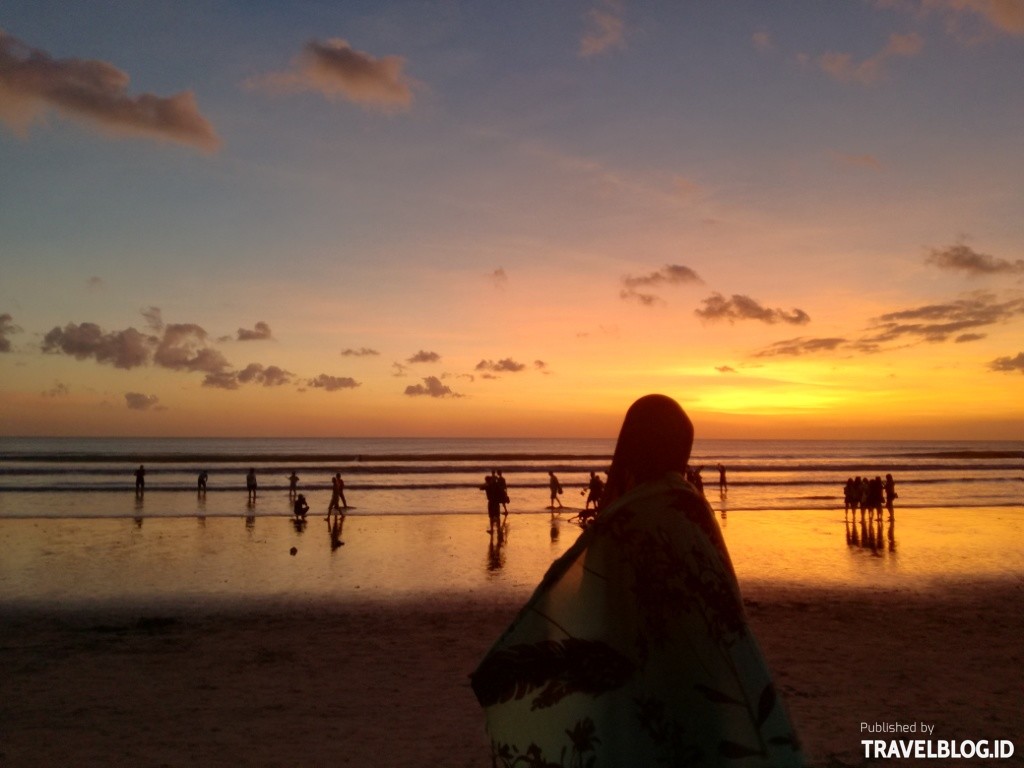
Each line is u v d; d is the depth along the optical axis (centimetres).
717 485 4678
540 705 185
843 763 649
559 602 188
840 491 4228
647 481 191
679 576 175
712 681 170
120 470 5697
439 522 2689
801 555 1950
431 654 1042
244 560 1884
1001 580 1612
